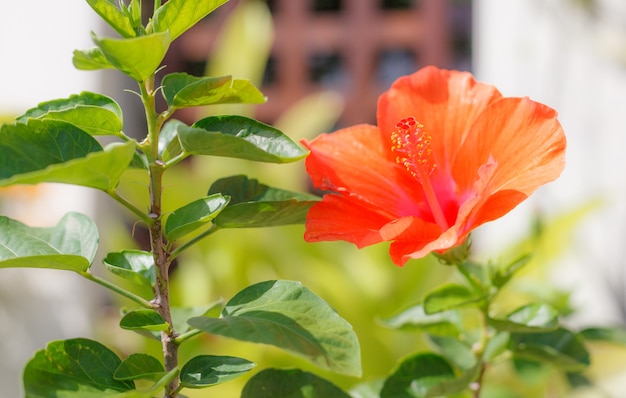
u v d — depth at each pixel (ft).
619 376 4.17
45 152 2.54
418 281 5.04
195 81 2.61
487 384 4.18
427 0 6.86
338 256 5.46
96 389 2.53
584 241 5.73
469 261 3.07
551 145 2.75
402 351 4.79
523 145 2.78
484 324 3.00
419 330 3.06
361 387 3.09
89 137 2.57
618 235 5.66
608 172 5.76
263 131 2.62
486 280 3.04
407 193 2.92
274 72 7.52
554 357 2.94
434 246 2.67
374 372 4.58
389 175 2.92
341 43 7.00
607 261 5.67
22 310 6.28
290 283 2.62
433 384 2.97
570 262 5.72
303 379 2.75
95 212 6.32
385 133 2.93
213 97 2.61
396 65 7.48
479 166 2.84
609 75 5.73
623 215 5.66
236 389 4.64
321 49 7.08
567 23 5.82
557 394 3.96
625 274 5.64
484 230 6.23
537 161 2.75
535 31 5.94
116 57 2.49
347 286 4.82
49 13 6.40
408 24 6.91
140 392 2.48
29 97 6.41
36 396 2.48
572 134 5.89
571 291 3.49
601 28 5.71
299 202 2.70
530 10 5.94
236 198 2.83
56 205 6.28
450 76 2.96
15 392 6.22
